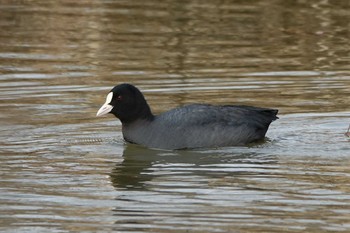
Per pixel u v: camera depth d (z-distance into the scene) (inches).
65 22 967.0
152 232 456.1
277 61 837.2
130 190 524.1
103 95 728.3
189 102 705.0
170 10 1019.9
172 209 490.0
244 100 712.4
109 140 629.3
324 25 961.5
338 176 544.7
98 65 819.4
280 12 1008.9
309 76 787.4
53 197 511.8
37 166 569.3
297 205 494.0
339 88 749.3
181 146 610.2
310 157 585.0
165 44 892.0
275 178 542.9
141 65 820.0
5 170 560.4
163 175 553.9
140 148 612.7
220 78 777.6
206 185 531.5
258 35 928.9
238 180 540.4
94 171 561.9
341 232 453.1
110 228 462.3
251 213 482.3
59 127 650.8
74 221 473.7
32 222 472.4
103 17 988.6
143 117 620.7
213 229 459.2
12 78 775.1
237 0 1061.8
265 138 629.6
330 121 661.3
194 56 852.6
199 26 957.8
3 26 949.8
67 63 826.8
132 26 956.0
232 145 613.9
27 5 1039.0
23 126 649.6
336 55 860.0
